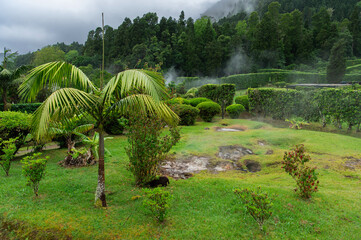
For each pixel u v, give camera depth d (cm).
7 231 398
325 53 6419
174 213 446
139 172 561
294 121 1402
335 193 539
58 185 561
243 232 389
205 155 871
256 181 633
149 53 6197
